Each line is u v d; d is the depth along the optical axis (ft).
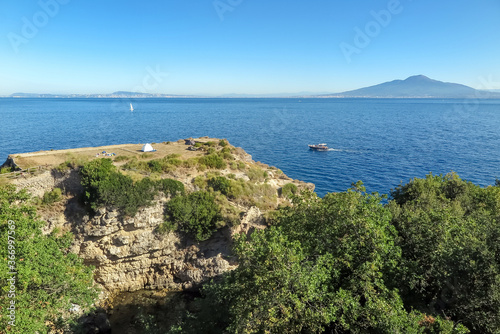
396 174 260.83
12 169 121.90
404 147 373.61
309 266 55.36
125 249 110.01
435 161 302.25
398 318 48.83
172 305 106.52
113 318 100.94
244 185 133.28
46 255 72.90
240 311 54.29
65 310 82.38
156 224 113.09
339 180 245.65
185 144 188.44
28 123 526.16
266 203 131.44
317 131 511.40
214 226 116.57
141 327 97.04
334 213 70.90
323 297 54.19
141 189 111.24
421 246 69.36
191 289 113.29
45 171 116.26
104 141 356.18
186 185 126.21
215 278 111.34
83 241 109.09
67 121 567.59
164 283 116.26
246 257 60.18
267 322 49.96
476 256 55.77
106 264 111.34
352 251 62.85
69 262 83.05
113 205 107.65
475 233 65.72
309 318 50.80
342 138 438.40
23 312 62.03
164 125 540.11
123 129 466.70
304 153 336.08
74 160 118.21
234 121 652.07
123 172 121.90
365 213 66.64
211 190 125.39
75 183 115.24
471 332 56.39
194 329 70.59
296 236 72.54
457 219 73.36
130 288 115.34
